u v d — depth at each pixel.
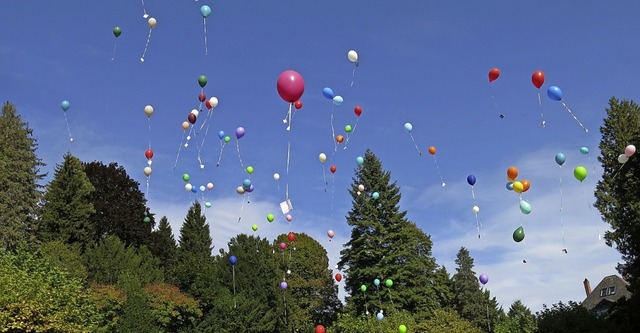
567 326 19.41
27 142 35.31
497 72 11.39
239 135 14.27
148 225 36.03
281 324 32.28
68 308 17.59
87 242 31.14
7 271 17.11
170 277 33.81
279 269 34.97
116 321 23.88
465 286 48.62
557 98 10.62
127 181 36.03
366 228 33.94
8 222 31.14
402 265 32.50
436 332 24.45
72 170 32.75
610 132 28.75
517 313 50.00
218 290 30.67
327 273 43.19
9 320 15.51
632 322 20.48
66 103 15.03
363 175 35.03
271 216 17.08
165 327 27.38
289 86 9.80
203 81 13.15
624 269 25.84
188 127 14.75
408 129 15.17
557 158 11.93
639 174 22.89
